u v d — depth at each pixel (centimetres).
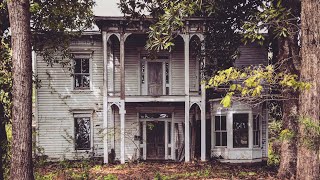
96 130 2169
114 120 2169
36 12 1479
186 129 1992
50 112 2155
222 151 2109
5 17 1401
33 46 1750
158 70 2205
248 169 1781
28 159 895
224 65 1819
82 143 2181
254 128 2141
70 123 2161
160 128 2212
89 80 2183
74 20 1827
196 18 1902
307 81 809
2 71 1244
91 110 2170
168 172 1688
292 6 1334
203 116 1997
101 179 1483
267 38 1714
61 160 2119
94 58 2177
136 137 2166
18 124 888
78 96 2173
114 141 2147
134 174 1641
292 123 1349
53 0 1534
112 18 1912
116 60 2175
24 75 895
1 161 1123
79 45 2164
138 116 2183
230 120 2102
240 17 1622
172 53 2192
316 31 800
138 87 2177
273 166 1919
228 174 1602
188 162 1991
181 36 1981
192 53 2183
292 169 1405
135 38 2180
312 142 703
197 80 2178
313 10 802
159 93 2194
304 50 820
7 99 1276
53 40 1755
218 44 1784
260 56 2173
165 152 2194
